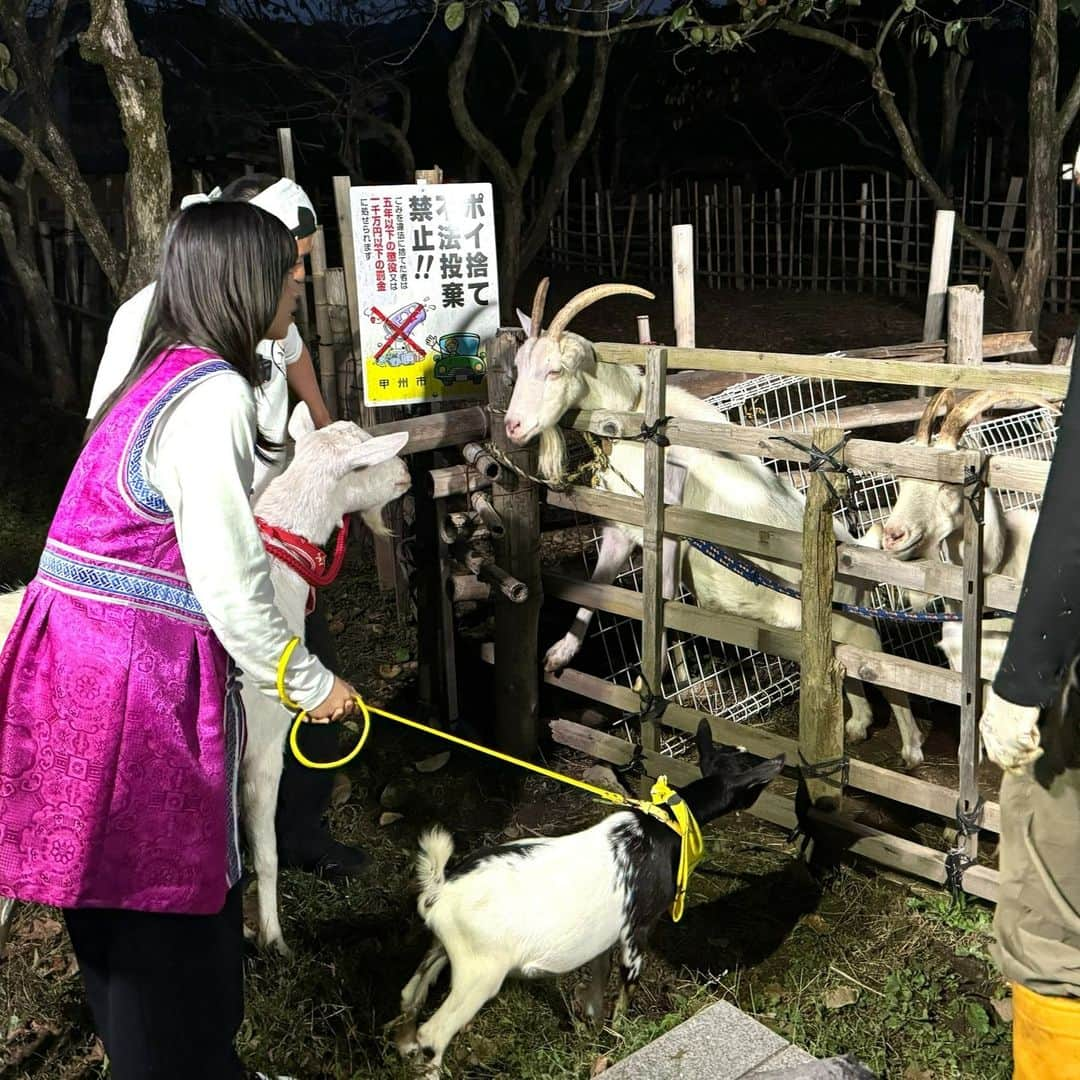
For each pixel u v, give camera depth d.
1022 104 15.88
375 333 4.53
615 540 4.44
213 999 2.17
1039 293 8.73
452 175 16.80
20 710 2.01
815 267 14.98
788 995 3.18
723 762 3.25
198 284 2.04
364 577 6.29
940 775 4.38
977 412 3.30
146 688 1.99
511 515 4.27
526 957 2.77
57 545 2.02
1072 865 1.85
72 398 9.73
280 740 3.18
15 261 9.36
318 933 3.42
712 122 17.88
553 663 4.48
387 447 3.17
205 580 1.96
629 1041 2.96
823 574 3.53
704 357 3.71
